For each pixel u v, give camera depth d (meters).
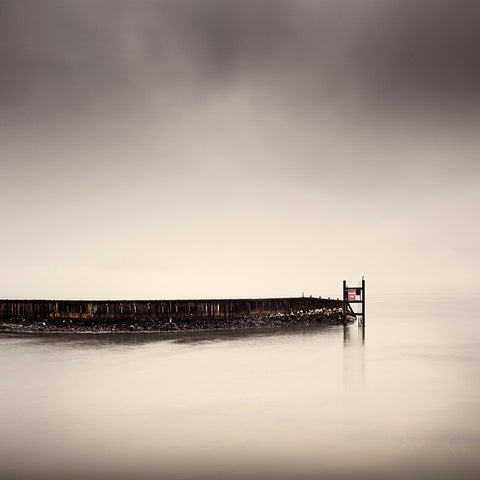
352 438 18.11
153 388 24.45
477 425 19.47
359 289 48.81
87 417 20.16
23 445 17.36
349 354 33.53
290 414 20.70
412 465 15.93
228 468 15.73
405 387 25.05
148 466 15.84
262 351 34.16
